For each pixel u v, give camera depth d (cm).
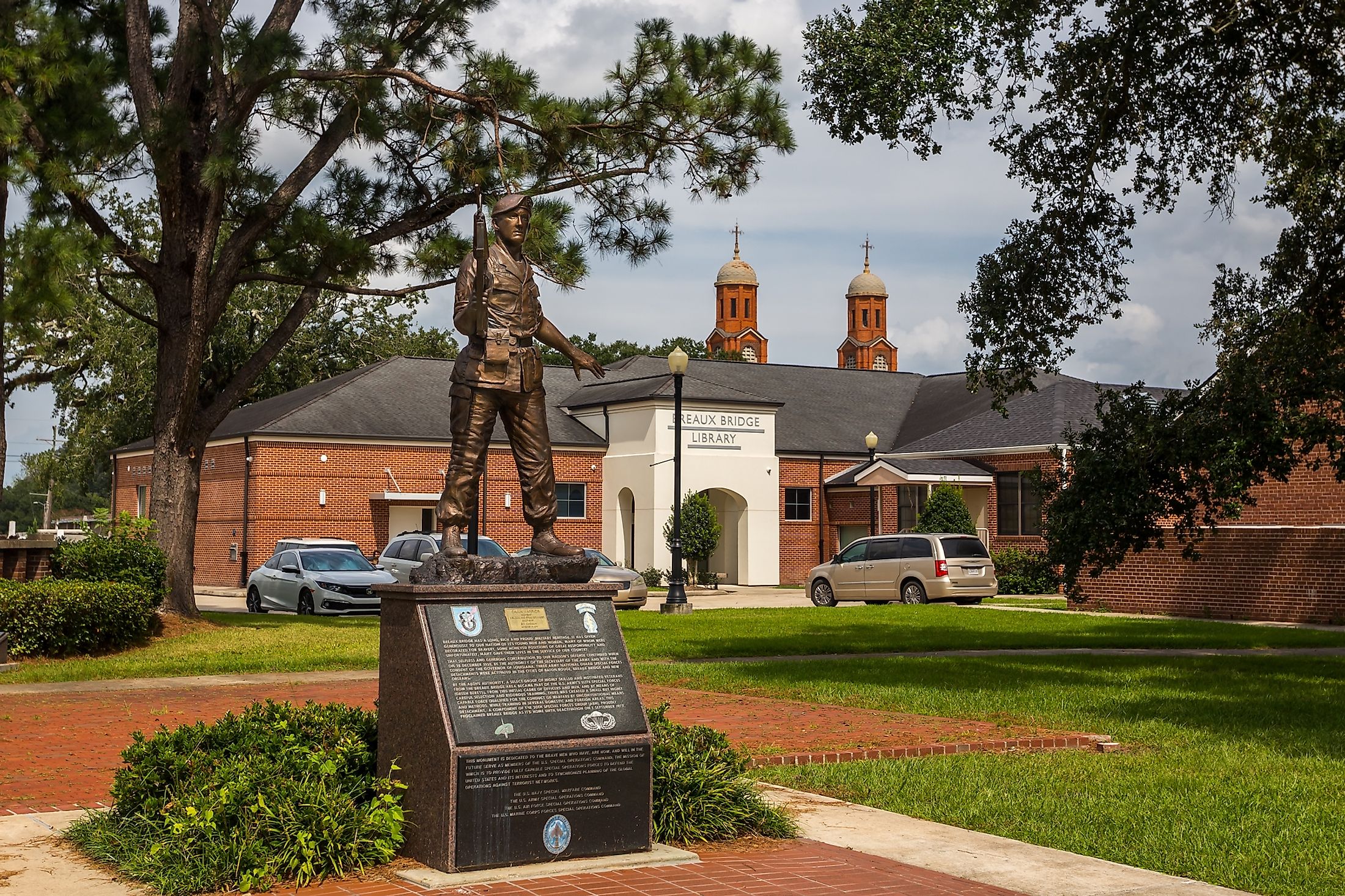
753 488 4644
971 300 1745
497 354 759
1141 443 1514
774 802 877
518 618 713
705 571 4484
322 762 722
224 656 1869
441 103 2128
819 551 4869
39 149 1892
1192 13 1623
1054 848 755
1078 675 1669
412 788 702
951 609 2917
